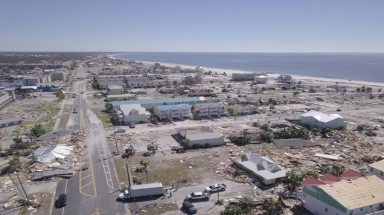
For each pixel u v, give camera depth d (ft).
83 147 338.34
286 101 620.08
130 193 226.17
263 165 272.51
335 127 414.82
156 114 482.28
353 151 329.52
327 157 308.81
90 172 274.36
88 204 220.02
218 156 315.78
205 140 344.90
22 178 261.03
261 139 366.84
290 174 244.22
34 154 305.32
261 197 229.25
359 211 187.21
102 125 433.48
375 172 247.09
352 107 572.92
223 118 484.33
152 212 208.64
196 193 225.35
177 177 265.34
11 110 535.19
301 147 342.44
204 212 208.74
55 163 289.53
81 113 509.76
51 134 376.48
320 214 201.87
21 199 224.53
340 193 197.06
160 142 359.66
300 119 449.89
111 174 270.26
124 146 344.49
